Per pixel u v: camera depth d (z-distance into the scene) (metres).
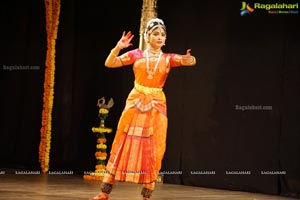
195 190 7.89
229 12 8.28
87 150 9.47
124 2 9.23
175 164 8.64
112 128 9.23
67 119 9.68
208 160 8.35
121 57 5.59
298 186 7.64
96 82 9.45
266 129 7.92
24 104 10.02
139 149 5.51
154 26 5.61
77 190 7.18
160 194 7.18
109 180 5.57
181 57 5.64
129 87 9.09
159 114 5.59
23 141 10.02
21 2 10.05
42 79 9.87
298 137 7.67
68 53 9.70
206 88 8.43
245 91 8.09
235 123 8.16
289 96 7.77
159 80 5.61
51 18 9.56
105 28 9.39
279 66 7.86
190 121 8.55
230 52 8.24
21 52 10.06
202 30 8.51
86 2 9.57
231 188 8.12
